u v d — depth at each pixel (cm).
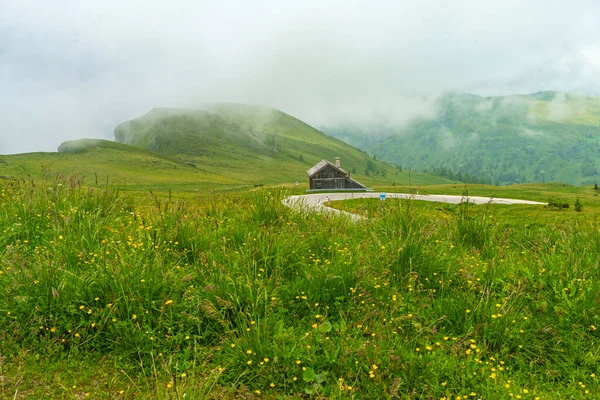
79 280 534
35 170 17138
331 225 865
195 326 523
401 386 430
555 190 16838
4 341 472
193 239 718
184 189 15150
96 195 944
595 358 487
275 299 551
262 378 443
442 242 785
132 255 604
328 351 475
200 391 400
